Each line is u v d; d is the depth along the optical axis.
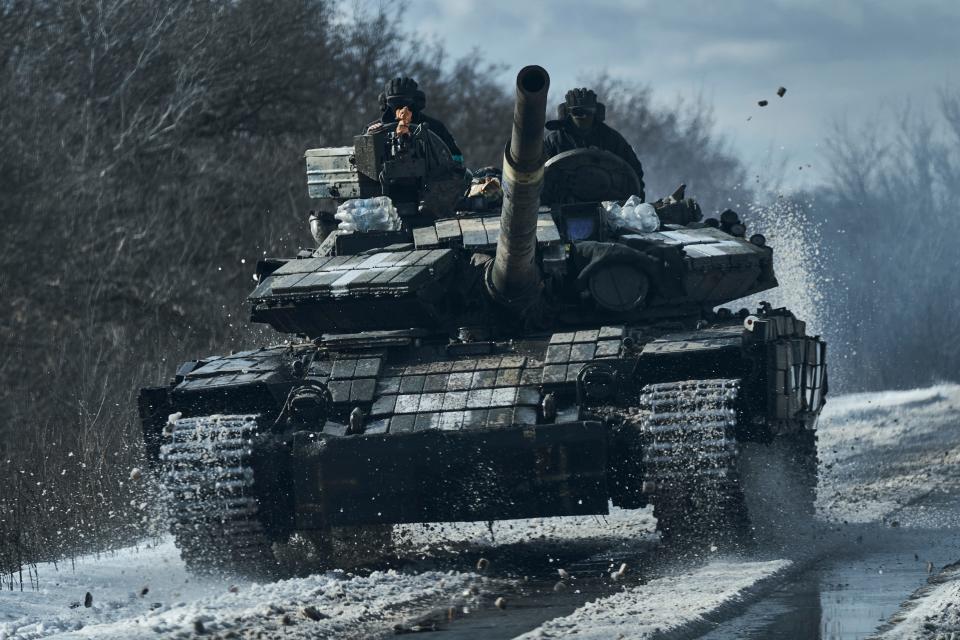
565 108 31.33
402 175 28.89
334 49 84.25
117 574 24.72
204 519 23.70
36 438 35.00
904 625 17.27
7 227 54.91
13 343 51.53
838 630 17.33
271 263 28.34
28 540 27.48
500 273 24.92
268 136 76.94
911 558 23.84
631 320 27.05
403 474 23.20
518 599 20.81
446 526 30.98
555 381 23.80
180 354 52.31
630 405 23.83
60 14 67.31
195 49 70.88
